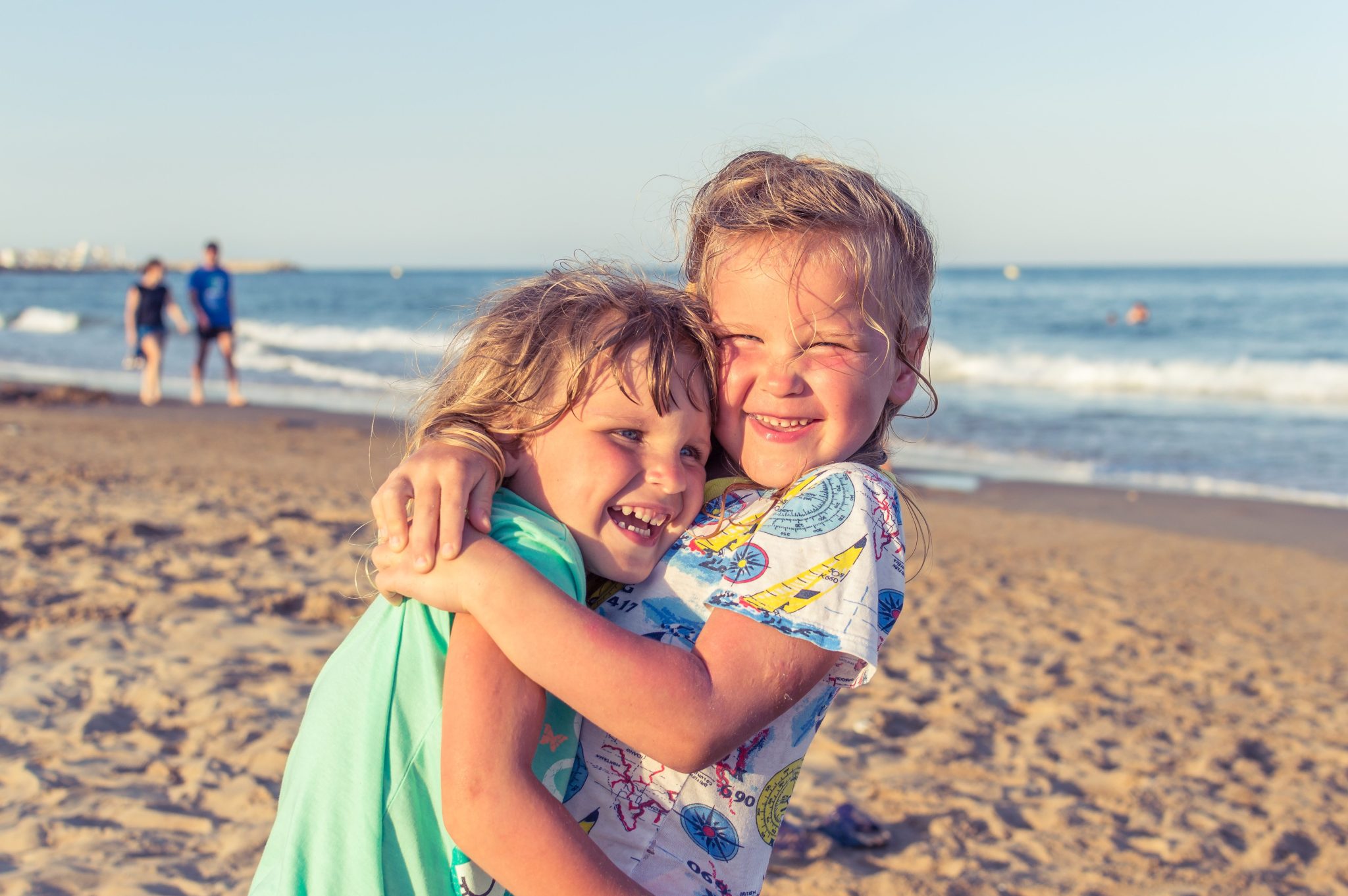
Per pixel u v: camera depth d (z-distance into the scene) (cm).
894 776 400
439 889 112
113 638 470
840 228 125
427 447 119
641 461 121
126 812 326
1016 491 1054
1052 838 358
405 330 3055
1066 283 6900
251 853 306
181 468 938
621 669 105
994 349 2566
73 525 654
